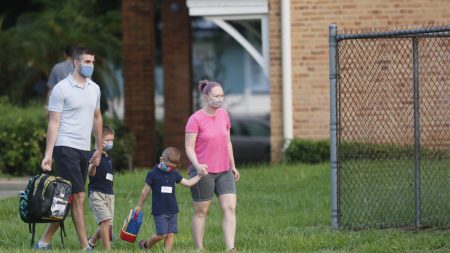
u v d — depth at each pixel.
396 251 25.33
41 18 60.69
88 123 26.03
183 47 58.00
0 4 67.31
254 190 38.72
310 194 37.34
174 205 25.81
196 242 25.94
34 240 28.47
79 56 25.80
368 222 29.33
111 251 25.23
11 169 46.34
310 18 46.97
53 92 25.77
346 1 46.75
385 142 36.38
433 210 30.03
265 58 47.72
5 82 59.78
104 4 67.50
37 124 46.25
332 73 28.56
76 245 27.56
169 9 57.91
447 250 25.19
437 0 46.50
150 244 26.25
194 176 25.75
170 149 25.56
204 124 25.45
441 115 37.53
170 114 58.03
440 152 34.78
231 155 25.88
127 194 38.22
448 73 38.28
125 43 53.12
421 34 27.97
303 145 46.03
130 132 52.78
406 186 32.12
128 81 53.16
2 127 46.25
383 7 46.66
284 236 28.06
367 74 36.81
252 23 58.94
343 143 35.38
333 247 26.56
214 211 34.38
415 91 28.59
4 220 32.53
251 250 25.39
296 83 47.12
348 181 33.34
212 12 47.53
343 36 28.25
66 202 25.25
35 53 58.69
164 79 58.12
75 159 25.80
